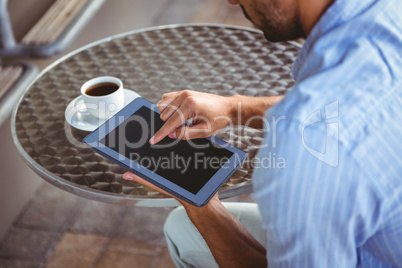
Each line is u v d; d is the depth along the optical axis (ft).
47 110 4.84
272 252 3.01
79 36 8.93
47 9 8.86
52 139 4.51
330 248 2.79
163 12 11.94
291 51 5.56
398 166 2.68
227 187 4.05
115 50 5.66
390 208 2.72
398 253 2.94
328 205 2.67
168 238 4.99
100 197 4.04
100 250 7.04
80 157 4.34
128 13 10.57
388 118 2.72
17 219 7.46
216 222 3.79
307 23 2.99
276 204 2.76
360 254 3.18
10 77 7.36
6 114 6.82
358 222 2.75
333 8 2.85
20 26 8.57
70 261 6.92
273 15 3.01
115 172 4.22
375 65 2.76
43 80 5.24
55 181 4.15
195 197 3.60
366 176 2.62
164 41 5.79
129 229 7.29
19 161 7.38
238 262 3.85
